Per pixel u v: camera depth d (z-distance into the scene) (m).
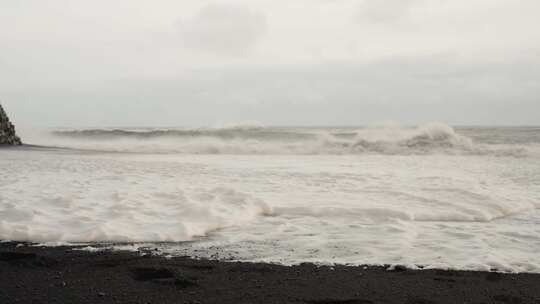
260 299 3.43
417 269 4.18
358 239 5.26
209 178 10.05
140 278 3.91
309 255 4.65
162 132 31.84
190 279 3.87
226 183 9.24
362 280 3.88
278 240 5.23
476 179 10.32
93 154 18.42
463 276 3.98
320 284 3.77
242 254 4.69
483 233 5.54
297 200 7.38
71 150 20.78
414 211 6.61
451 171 12.06
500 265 4.27
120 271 4.09
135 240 5.16
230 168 12.48
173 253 4.70
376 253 4.70
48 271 4.07
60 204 6.59
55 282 3.79
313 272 4.09
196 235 5.43
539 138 27.19
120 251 4.74
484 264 4.30
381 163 14.83
